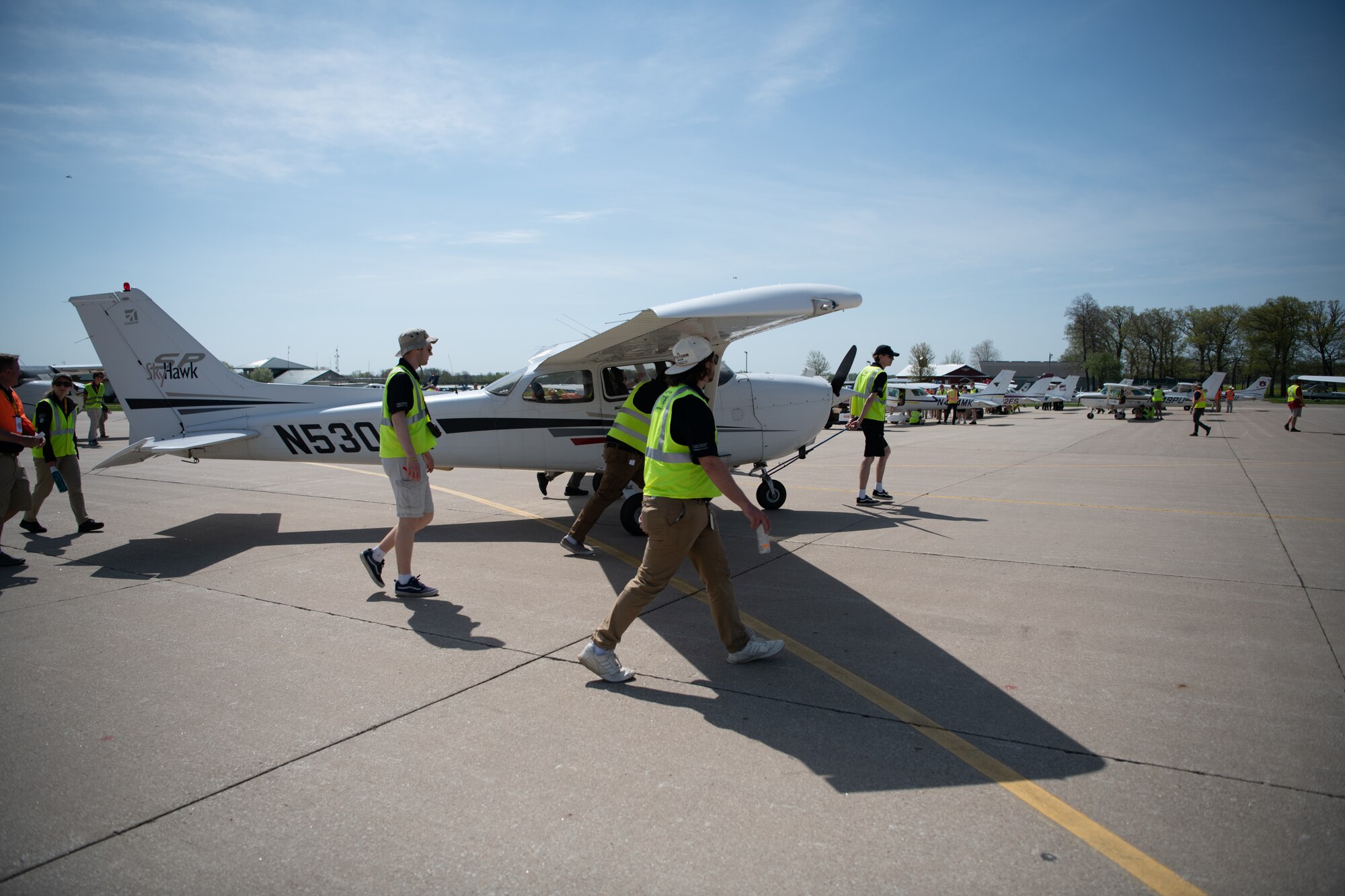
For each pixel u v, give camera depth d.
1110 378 85.94
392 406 4.61
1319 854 2.13
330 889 2.03
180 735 2.92
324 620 4.33
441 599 4.75
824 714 3.08
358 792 2.52
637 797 2.47
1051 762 2.67
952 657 3.70
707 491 3.29
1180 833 2.24
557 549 6.26
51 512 8.05
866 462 8.34
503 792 2.51
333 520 7.54
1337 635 3.92
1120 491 9.31
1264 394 62.38
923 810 2.38
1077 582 5.00
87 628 4.20
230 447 7.34
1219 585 4.88
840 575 5.25
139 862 2.15
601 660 3.38
